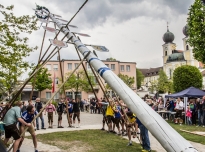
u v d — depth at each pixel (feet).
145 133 25.53
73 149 27.14
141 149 26.61
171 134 12.52
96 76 32.63
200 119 47.06
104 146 28.32
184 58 261.65
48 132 39.52
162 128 12.98
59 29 30.68
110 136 35.19
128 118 29.35
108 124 38.81
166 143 12.42
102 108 42.19
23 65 36.55
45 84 139.54
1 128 24.13
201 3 63.26
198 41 64.13
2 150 7.29
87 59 23.20
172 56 270.87
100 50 26.81
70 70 168.86
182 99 64.69
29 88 157.58
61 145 29.40
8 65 34.47
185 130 39.81
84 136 35.32
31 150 26.63
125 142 30.55
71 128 44.45
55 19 33.37
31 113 24.29
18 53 34.71
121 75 172.55
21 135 22.17
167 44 292.61
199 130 40.16
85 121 58.95
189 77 116.47
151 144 30.01
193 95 53.62
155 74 320.50
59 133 38.27
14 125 22.08
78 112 46.26
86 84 138.41
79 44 25.41
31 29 35.04
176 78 119.85
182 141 12.12
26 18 34.01
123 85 17.21
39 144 30.04
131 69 187.83
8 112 22.40
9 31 33.27
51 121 45.88
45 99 158.92
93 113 88.84
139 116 14.51
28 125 22.30
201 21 63.72
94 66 21.58
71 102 48.80
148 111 14.28
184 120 52.85
